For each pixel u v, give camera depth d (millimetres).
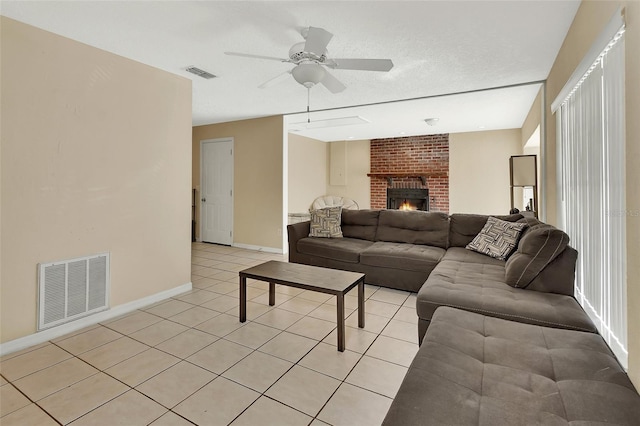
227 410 1704
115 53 2867
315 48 2232
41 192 2432
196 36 2613
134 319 2838
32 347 2350
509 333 1653
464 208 7180
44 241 2455
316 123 6133
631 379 1266
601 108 1906
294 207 7594
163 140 3281
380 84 3785
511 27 2486
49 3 2137
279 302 3262
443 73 3422
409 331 2627
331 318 2875
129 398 1796
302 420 1634
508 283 2418
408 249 3789
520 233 3238
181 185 3473
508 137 6758
